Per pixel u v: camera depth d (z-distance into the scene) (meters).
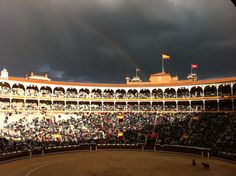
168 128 76.25
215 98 80.62
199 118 77.94
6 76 80.50
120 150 70.88
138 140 73.44
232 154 53.59
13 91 81.62
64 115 84.50
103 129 78.94
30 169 44.53
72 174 40.88
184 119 79.50
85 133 75.62
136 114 88.25
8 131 65.81
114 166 47.47
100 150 70.69
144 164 49.53
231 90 77.38
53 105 86.31
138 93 91.19
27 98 81.81
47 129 72.94
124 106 91.81
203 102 82.75
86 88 90.88
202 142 63.94
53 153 64.12
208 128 69.94
